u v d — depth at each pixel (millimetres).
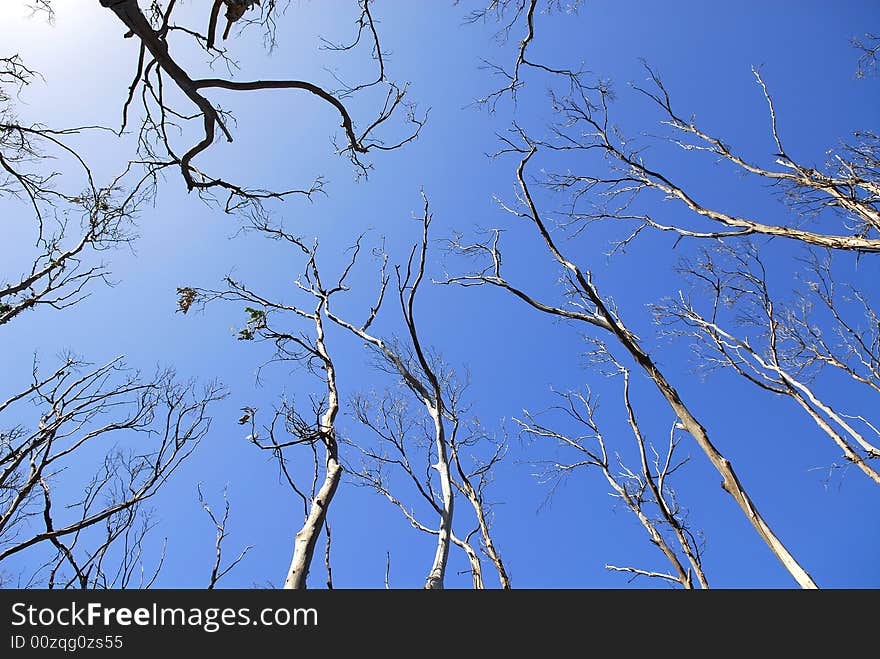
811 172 8727
